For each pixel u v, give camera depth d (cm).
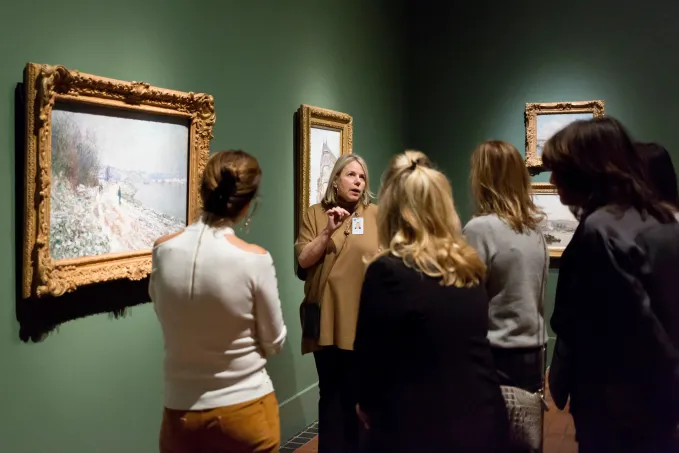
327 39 473
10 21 234
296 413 426
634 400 185
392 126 600
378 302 177
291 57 425
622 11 569
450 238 186
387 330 176
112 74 281
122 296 289
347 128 487
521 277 226
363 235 335
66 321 259
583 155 198
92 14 270
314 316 330
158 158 300
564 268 199
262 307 202
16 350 238
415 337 174
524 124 604
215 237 200
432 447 173
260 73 391
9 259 236
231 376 200
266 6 397
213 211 204
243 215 211
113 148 273
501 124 613
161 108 298
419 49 639
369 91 548
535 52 599
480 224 229
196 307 195
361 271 330
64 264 247
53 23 251
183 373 200
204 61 342
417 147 640
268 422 206
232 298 195
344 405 331
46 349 251
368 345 178
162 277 199
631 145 200
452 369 175
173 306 197
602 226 188
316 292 333
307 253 331
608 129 198
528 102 603
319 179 450
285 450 397
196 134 320
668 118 557
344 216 337
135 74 295
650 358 182
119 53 285
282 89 414
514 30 606
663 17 557
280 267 412
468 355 177
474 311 179
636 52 566
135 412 297
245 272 197
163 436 205
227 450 201
